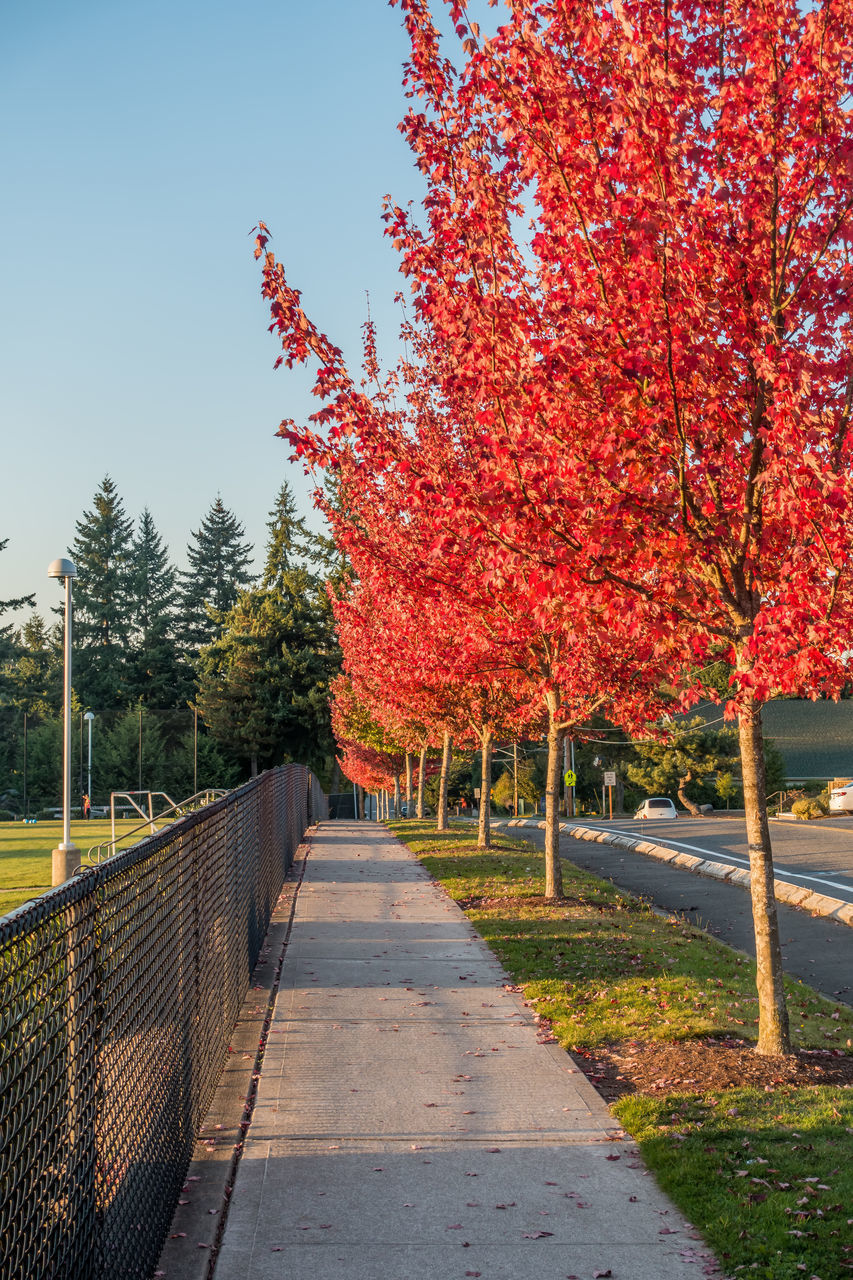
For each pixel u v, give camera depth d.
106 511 101.81
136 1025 4.52
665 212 6.00
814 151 6.50
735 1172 5.32
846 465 6.73
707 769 55.84
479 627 12.40
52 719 70.06
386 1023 8.50
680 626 7.61
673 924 13.79
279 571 77.38
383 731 40.41
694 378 6.62
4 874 24.44
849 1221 4.74
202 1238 4.80
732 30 6.89
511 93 6.86
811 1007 9.75
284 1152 5.77
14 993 2.92
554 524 6.90
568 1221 4.91
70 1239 3.43
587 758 69.00
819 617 6.29
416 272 7.91
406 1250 4.63
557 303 6.95
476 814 73.06
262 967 10.70
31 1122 3.06
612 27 6.53
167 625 98.94
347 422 8.52
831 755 68.19
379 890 16.59
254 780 12.30
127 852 4.50
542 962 10.70
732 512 7.03
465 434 10.58
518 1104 6.54
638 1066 7.29
